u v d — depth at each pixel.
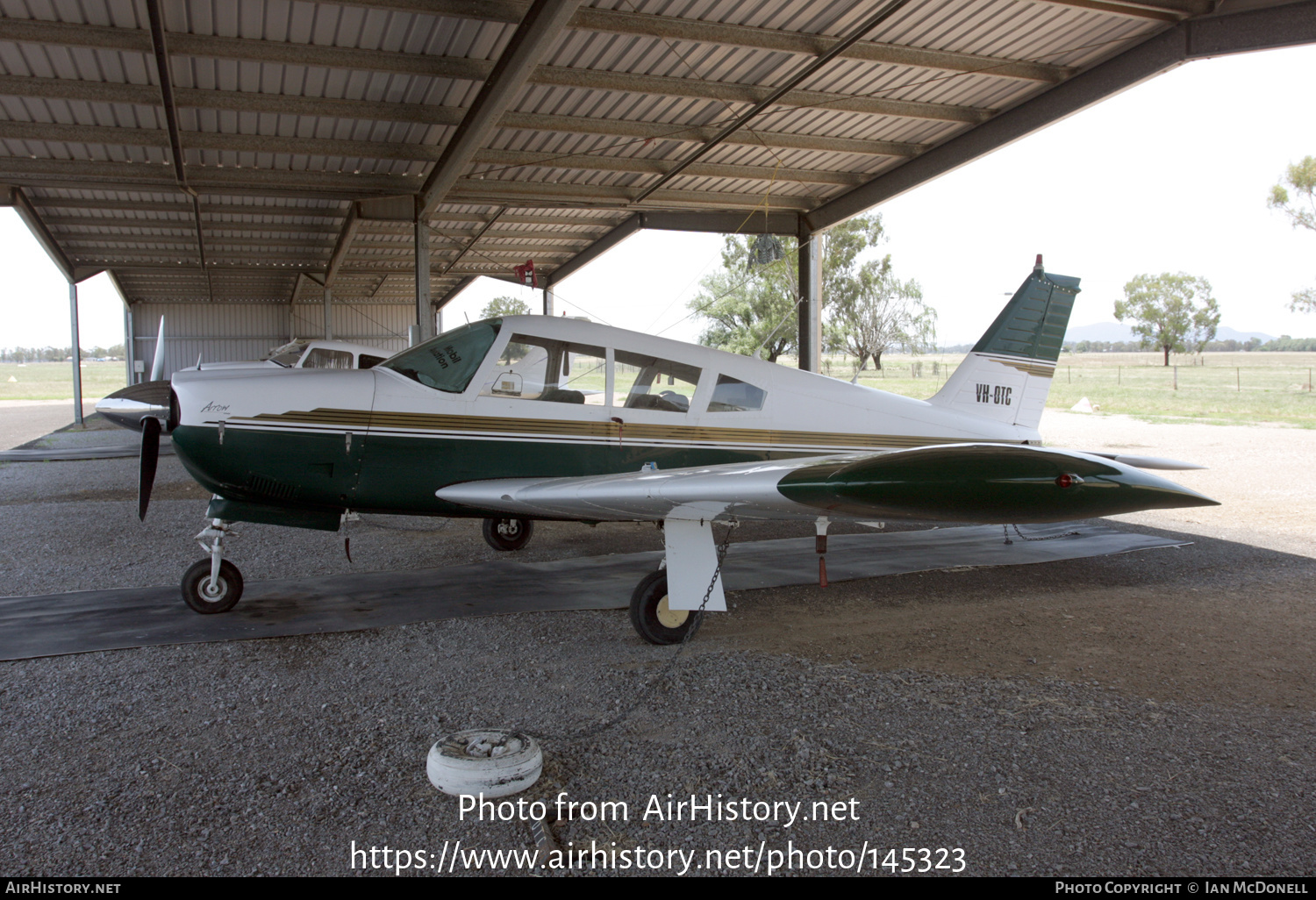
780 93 8.20
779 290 25.25
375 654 3.52
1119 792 2.37
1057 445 11.91
